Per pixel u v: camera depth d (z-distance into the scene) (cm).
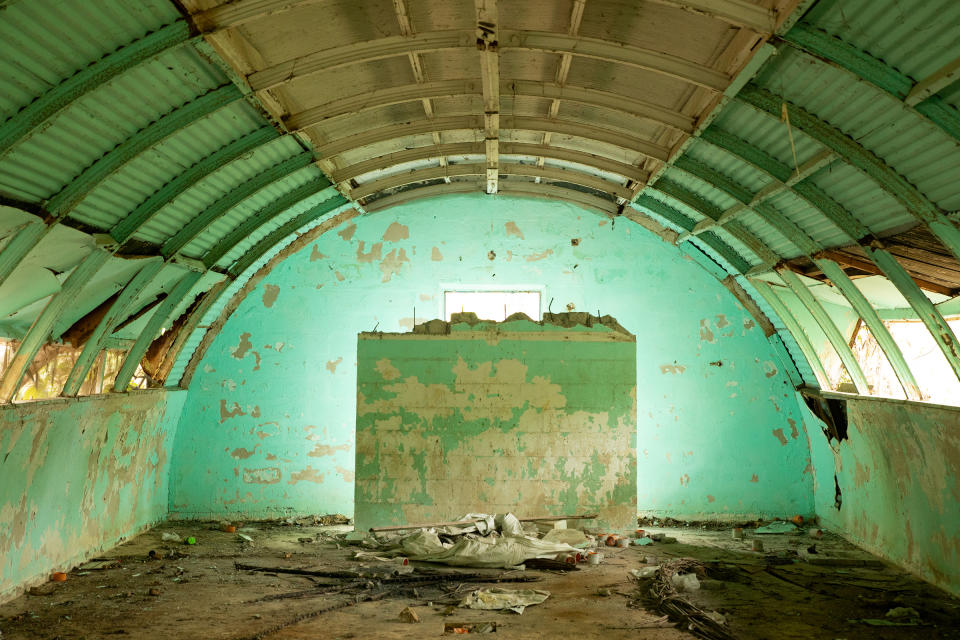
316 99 770
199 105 670
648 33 642
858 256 823
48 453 787
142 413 1035
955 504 770
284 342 1200
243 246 1048
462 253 1209
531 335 1077
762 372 1208
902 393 1028
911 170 603
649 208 1097
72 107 561
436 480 1055
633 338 1078
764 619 681
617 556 945
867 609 719
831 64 537
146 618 677
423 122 888
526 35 671
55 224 639
